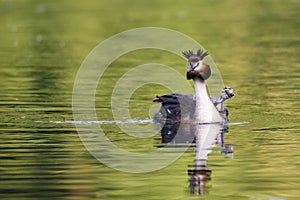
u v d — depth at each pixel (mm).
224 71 24516
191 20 39094
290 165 13414
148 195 11852
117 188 12219
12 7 45594
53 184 12383
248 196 11758
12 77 23562
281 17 39938
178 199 11648
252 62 26359
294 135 15570
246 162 13641
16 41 32875
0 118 17266
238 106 18672
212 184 12414
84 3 47531
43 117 17453
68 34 34812
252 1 47938
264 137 15430
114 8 44781
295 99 19484
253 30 35312
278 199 11656
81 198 11688
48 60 27516
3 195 11805
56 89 21234
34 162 13648
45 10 44031
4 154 14180
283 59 26875
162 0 48969
